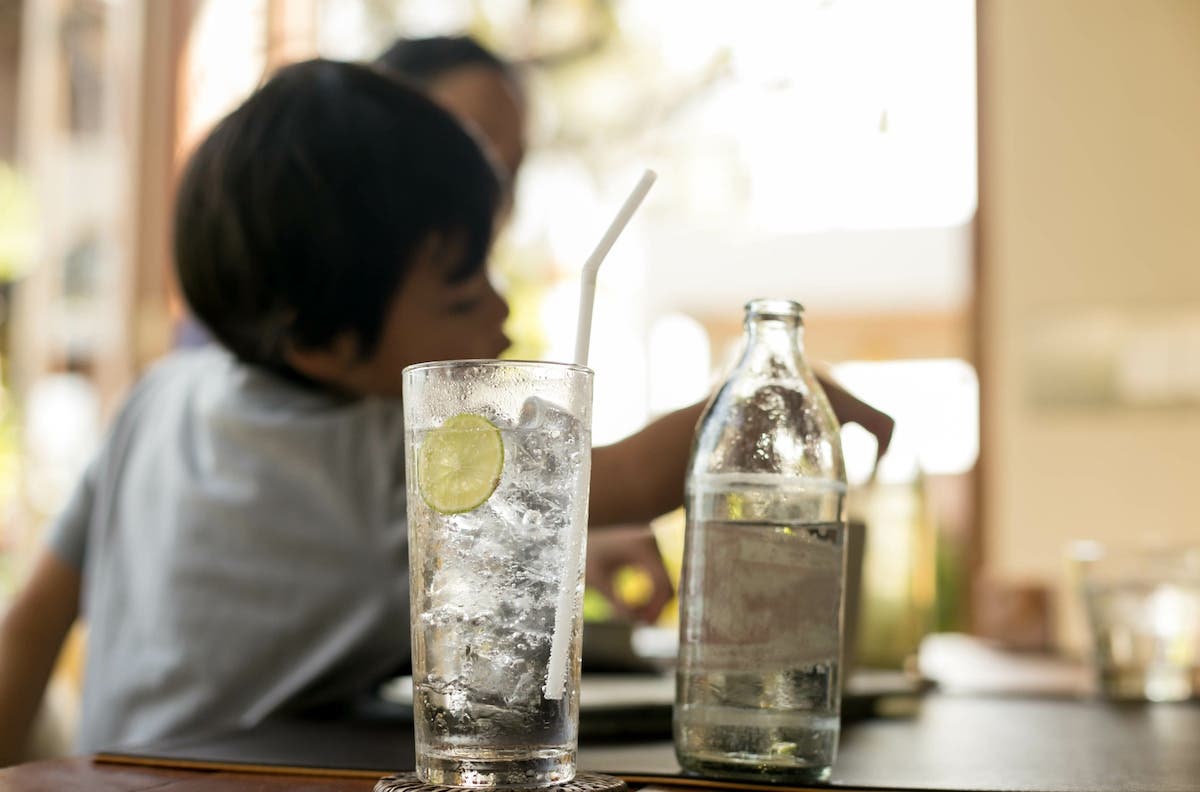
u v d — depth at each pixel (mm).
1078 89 5652
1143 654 1420
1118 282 5570
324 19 4617
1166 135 5574
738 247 9297
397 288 1185
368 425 1176
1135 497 5477
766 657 696
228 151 1176
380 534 1148
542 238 5285
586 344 663
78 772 727
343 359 1204
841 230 9289
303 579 1137
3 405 3963
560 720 601
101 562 1264
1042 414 5590
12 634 1354
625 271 8234
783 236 9312
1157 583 1415
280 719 1020
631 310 8539
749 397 717
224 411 1204
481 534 596
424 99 1222
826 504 710
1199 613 1436
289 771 720
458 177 1198
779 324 732
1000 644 2559
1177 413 5453
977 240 5738
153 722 1134
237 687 1127
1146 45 5605
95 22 4164
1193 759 818
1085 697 1401
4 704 1334
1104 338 5551
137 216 4105
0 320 4043
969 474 5668
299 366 1210
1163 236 5551
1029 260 5664
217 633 1134
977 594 2766
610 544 1698
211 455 1192
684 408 919
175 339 2082
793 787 678
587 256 676
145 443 1279
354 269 1159
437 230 1188
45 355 4078
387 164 1164
